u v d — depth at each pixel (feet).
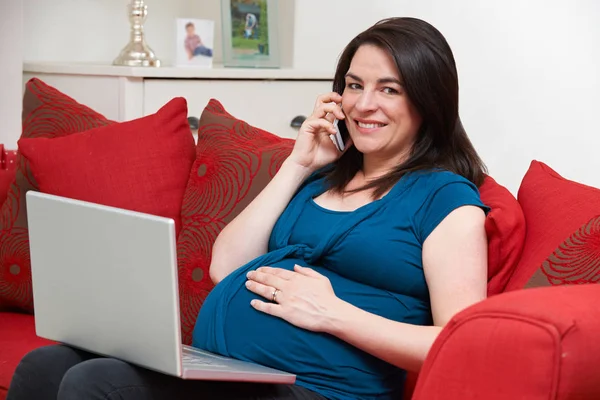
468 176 6.54
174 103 8.33
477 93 11.25
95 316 5.59
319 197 6.84
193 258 7.53
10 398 6.00
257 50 12.01
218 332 6.20
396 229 6.14
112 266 5.35
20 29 10.61
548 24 10.48
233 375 5.23
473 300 5.77
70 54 12.22
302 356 5.90
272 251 6.71
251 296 6.21
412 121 6.50
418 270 6.08
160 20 13.10
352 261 6.18
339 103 6.95
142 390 5.39
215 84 11.04
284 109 11.72
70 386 5.31
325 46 12.32
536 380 4.06
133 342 5.37
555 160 10.64
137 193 7.96
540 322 4.12
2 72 10.60
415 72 6.31
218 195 7.63
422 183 6.27
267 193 6.98
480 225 5.94
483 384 4.23
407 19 6.51
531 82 10.72
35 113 8.95
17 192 8.39
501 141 11.11
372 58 6.46
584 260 5.62
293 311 5.94
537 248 5.93
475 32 11.12
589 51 10.18
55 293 5.84
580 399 4.12
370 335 5.70
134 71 10.34
